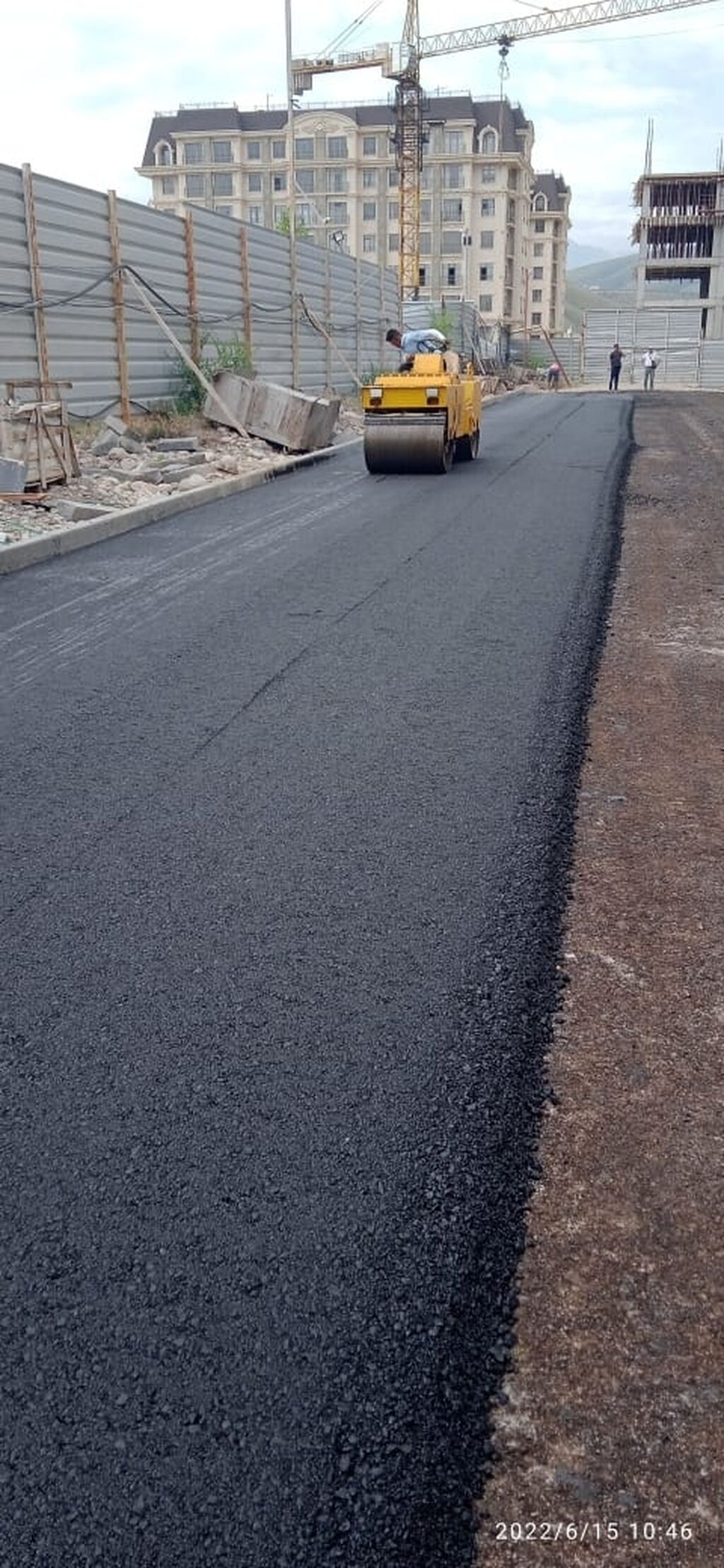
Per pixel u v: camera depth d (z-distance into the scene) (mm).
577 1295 2189
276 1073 2816
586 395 43312
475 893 3721
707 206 74000
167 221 18500
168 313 18609
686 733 5238
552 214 129000
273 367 23797
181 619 7285
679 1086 2785
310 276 25906
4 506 10891
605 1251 2293
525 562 8883
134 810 4383
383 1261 2260
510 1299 2178
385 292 33125
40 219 14852
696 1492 1824
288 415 17406
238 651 6535
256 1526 1769
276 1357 2049
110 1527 1767
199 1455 1874
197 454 15297
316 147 115312
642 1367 2041
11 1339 2092
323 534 10320
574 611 7352
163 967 3299
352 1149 2561
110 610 7586
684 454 17000
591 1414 1952
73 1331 2105
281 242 23859
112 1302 2166
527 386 54781
